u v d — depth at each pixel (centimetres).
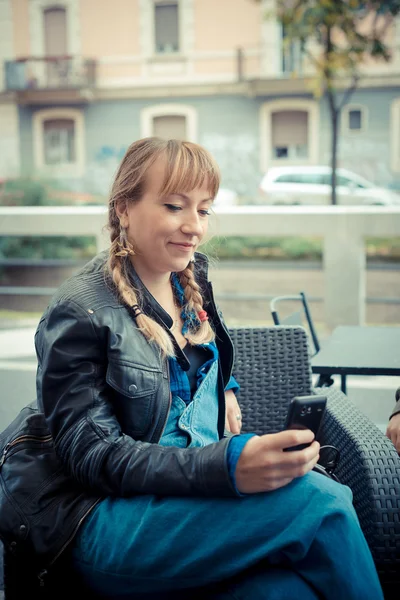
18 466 141
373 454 156
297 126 2600
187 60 2716
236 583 131
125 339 142
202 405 157
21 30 2817
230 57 2680
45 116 2762
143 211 153
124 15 2747
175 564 131
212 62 2703
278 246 1405
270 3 2608
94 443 135
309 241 1396
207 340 163
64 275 1176
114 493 136
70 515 135
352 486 162
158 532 131
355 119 2519
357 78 1209
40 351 145
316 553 129
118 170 158
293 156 2619
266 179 2012
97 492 138
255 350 205
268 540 129
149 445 135
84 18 2770
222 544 129
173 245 154
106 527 133
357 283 579
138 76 2769
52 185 2134
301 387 205
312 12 1037
